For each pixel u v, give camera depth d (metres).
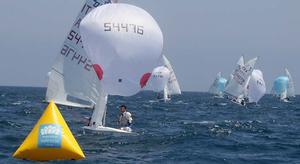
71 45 43.06
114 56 35.44
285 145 41.59
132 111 95.94
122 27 35.31
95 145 35.47
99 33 35.59
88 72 42.25
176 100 178.75
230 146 39.41
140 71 35.72
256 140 45.28
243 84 132.12
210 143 40.59
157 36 35.72
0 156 29.78
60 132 26.08
